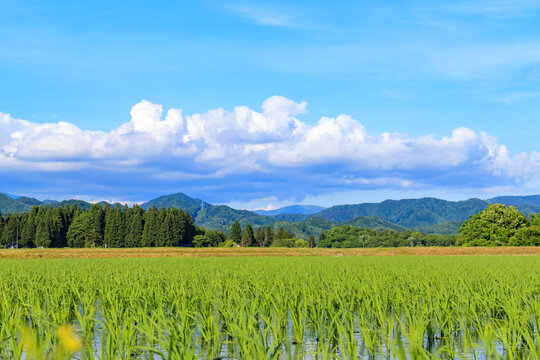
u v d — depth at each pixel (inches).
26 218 6619.1
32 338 121.3
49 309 545.6
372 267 1360.7
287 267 1387.8
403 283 774.5
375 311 532.4
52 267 1480.1
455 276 940.0
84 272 1164.5
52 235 6141.7
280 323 498.3
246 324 405.7
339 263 1704.0
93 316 511.8
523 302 580.4
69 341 118.0
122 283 812.6
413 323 424.5
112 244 6087.6
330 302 536.7
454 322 496.1
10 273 1144.2
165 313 505.4
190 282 839.7
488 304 556.1
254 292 659.4
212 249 3663.9
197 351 403.9
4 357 358.9
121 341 363.3
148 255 3405.5
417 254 3225.9
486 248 3181.6
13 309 515.2
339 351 407.8
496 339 416.5
